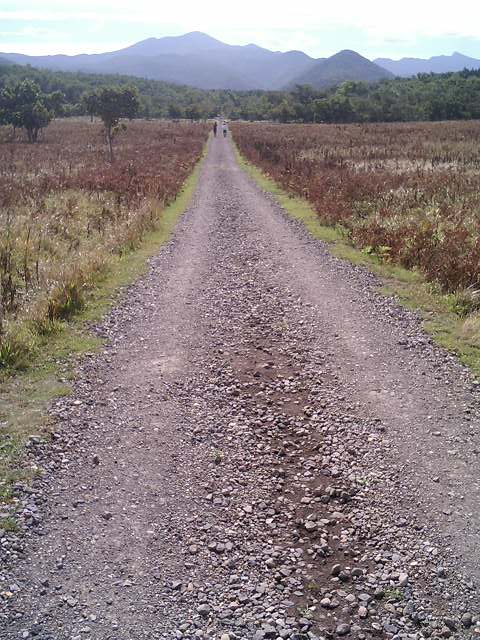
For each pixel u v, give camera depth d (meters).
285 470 4.80
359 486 4.57
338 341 7.46
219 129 74.56
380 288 9.54
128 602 3.40
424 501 4.34
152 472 4.70
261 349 7.32
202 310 8.78
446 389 6.07
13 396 5.76
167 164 27.91
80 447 4.98
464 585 3.56
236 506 4.34
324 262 11.36
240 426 5.46
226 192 21.34
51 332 7.37
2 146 42.50
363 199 16.20
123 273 10.45
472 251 9.84
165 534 4.00
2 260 9.56
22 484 4.39
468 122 69.31
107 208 15.38
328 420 5.55
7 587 3.45
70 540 3.88
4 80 118.81
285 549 3.91
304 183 19.89
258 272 10.88
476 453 4.92
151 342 7.45
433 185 17.67
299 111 100.19
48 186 18.28
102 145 43.31
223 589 3.54
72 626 3.21
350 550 3.89
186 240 13.52
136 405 5.77
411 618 3.34
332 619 3.34
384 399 5.89
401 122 81.50
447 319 8.07
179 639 3.16
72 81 134.62
